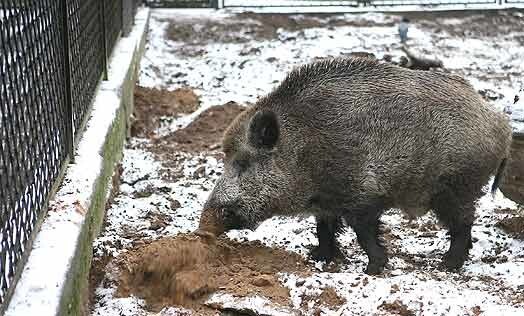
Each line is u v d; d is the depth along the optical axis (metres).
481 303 5.82
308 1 19.30
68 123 6.66
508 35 17.77
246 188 6.53
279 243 7.36
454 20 18.52
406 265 6.99
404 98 6.59
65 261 4.96
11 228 4.56
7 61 4.66
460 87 6.84
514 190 7.75
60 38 6.41
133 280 6.12
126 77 10.45
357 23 18.12
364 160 6.53
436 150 6.62
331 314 5.73
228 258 6.76
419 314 5.68
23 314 4.37
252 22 18.03
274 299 5.94
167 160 9.91
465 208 6.90
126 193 8.70
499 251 7.49
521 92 8.11
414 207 6.91
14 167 4.70
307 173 6.58
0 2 4.66
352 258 7.21
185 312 5.75
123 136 9.93
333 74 6.70
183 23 17.81
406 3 19.17
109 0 10.76
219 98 12.67
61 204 5.81
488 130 6.80
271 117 6.34
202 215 6.59
